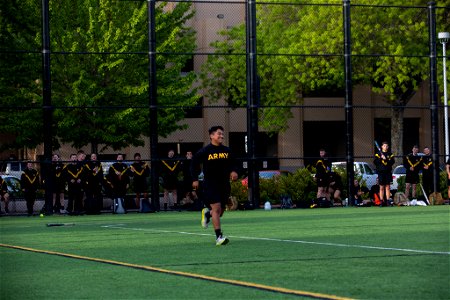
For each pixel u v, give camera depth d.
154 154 33.66
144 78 48.97
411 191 38.38
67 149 62.31
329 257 13.14
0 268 12.48
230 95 68.62
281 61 62.84
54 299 9.17
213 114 68.44
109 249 15.73
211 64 67.94
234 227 22.20
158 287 9.92
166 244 16.62
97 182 33.81
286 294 9.12
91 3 49.47
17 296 9.46
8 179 42.25
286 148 70.44
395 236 17.58
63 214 33.66
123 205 33.81
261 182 38.25
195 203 34.75
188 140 68.00
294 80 65.12
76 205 33.94
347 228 20.61
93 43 47.59
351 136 35.31
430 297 8.80
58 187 34.12
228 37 69.62
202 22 69.81
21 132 48.00
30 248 16.30
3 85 46.34
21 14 46.28
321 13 57.56
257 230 20.69
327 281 10.14
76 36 48.59
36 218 30.75
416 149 36.59
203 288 9.73
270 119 66.44
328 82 64.00
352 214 28.03
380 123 72.88
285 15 66.25
